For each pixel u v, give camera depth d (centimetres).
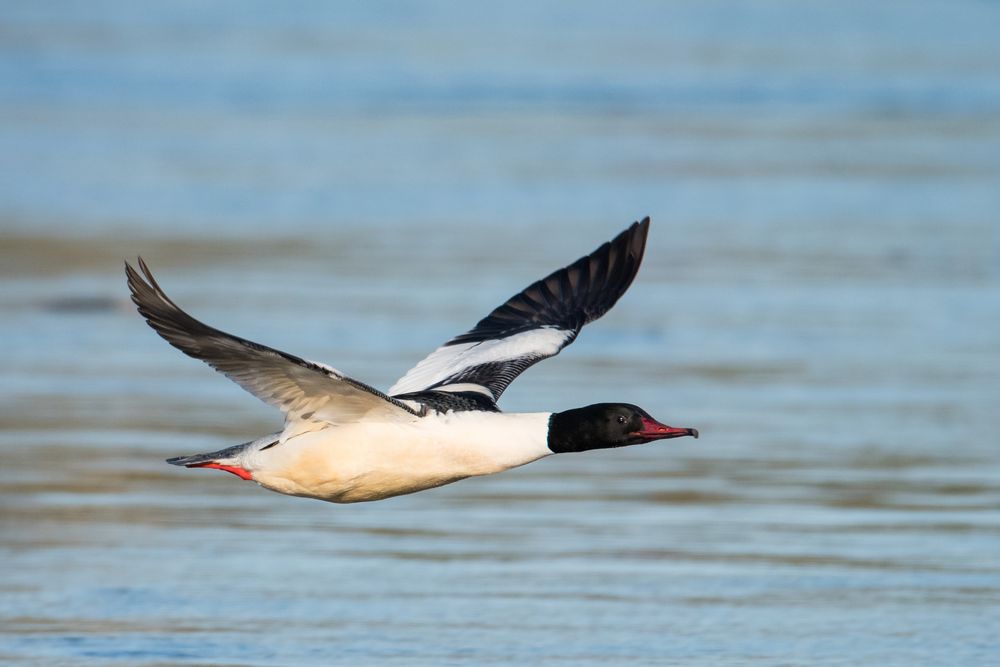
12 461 1417
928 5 5853
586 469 1451
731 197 2794
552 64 4388
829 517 1288
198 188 2822
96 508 1303
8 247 2341
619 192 2827
